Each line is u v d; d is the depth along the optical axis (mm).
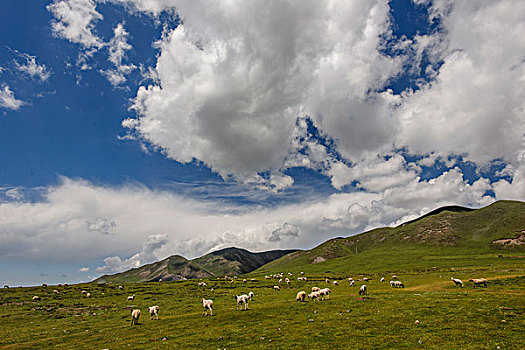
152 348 27328
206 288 104125
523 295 36750
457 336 22406
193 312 49875
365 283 90062
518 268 102188
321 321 31844
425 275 105125
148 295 88625
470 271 107812
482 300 34781
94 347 30938
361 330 26719
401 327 26453
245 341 26797
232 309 47500
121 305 71062
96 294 95125
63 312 63656
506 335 21625
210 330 32625
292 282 117312
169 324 39375
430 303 36125
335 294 62375
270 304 49781
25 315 60781
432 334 23516
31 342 37031
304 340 25266
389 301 40594
